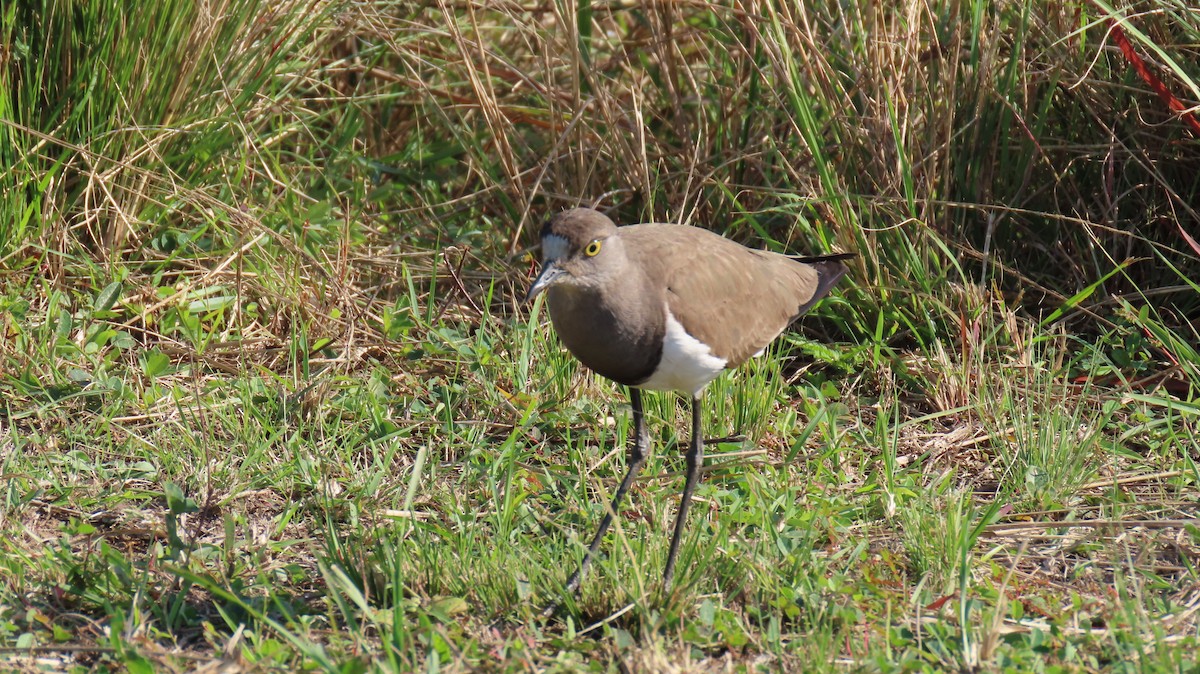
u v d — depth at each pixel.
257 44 12.98
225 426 10.25
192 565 8.41
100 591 8.16
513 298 11.83
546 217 13.22
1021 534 9.22
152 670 7.12
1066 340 11.71
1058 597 8.31
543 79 14.16
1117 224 12.02
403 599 8.12
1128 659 7.49
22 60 11.79
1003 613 7.83
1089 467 9.99
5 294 11.45
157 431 10.19
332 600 8.18
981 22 11.97
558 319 8.74
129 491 9.47
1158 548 8.98
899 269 11.82
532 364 11.27
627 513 9.46
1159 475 9.91
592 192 13.20
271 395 10.63
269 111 13.40
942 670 7.40
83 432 10.03
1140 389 11.09
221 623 8.04
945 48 12.16
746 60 12.90
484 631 7.92
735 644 7.71
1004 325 11.46
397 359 11.41
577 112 12.73
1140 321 11.13
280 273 12.10
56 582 8.30
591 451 10.26
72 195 12.15
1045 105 11.83
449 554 8.51
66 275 11.80
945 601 8.23
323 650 7.34
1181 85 11.86
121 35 11.80
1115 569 8.39
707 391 10.79
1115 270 11.38
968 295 11.52
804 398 10.85
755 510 9.20
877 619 7.97
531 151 13.62
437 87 14.36
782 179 12.66
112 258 11.80
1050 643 7.73
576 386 10.96
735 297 9.14
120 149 12.12
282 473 9.63
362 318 11.85
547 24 15.16
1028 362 11.15
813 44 11.77
